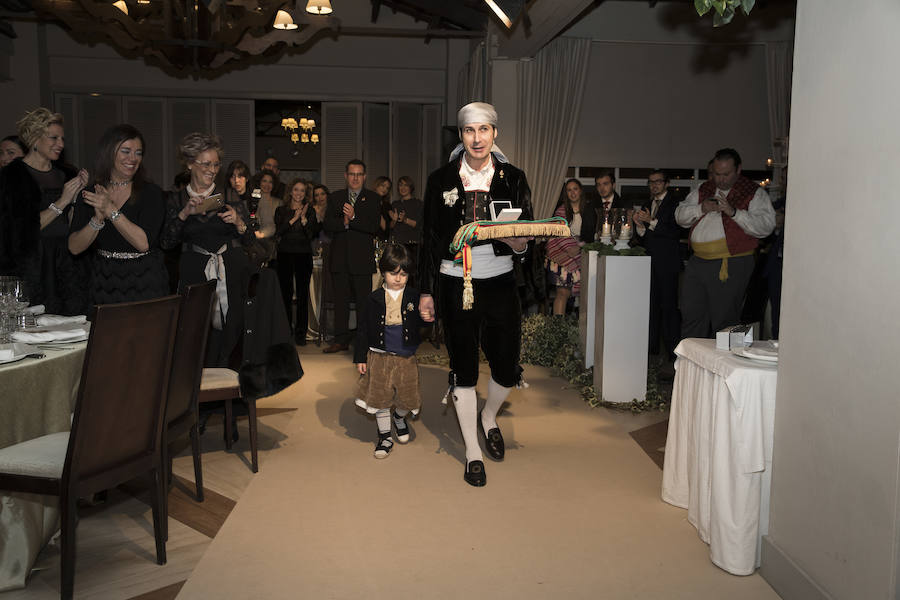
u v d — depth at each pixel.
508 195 3.41
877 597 1.86
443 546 2.71
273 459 3.74
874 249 1.87
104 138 3.24
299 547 2.69
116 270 3.34
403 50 10.70
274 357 3.53
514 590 2.39
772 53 8.72
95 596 2.33
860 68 1.93
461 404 3.44
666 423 4.45
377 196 6.64
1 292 2.63
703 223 5.25
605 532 2.85
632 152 8.95
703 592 2.39
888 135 1.81
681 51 8.87
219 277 3.61
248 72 10.56
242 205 3.77
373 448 3.93
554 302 6.86
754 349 2.62
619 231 5.10
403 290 3.75
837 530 2.05
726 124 9.00
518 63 8.38
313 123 13.00
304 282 7.05
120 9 5.11
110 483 2.33
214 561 2.57
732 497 2.50
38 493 2.20
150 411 2.48
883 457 1.83
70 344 2.81
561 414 4.64
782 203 5.65
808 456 2.21
